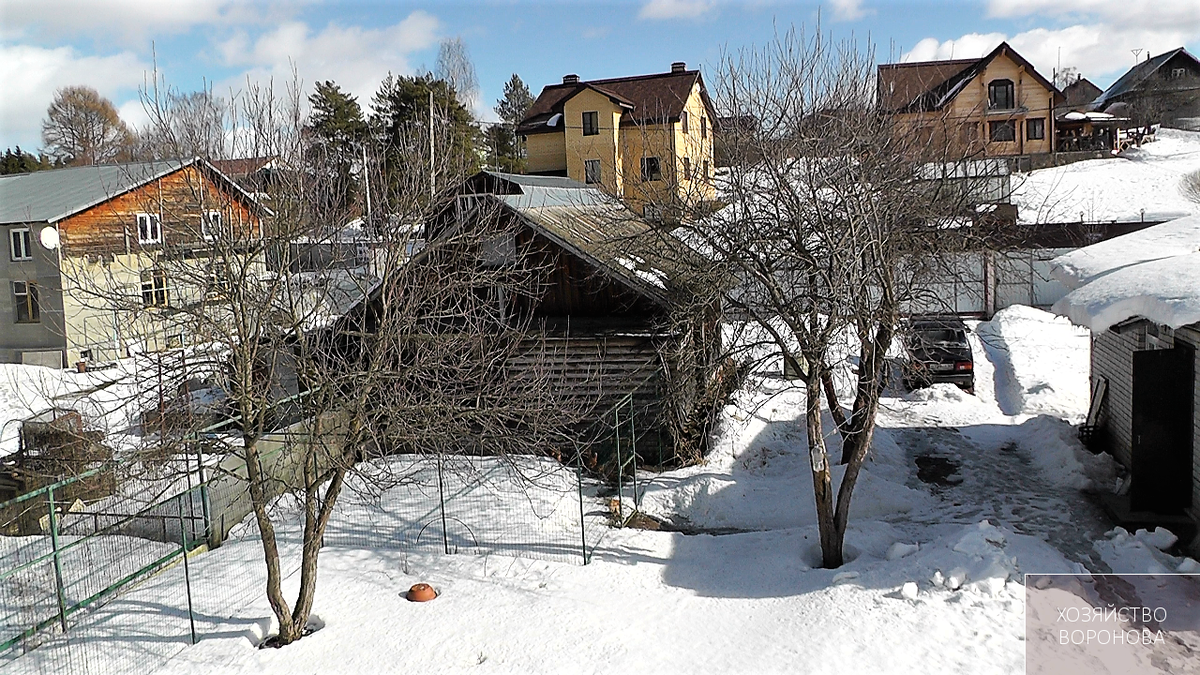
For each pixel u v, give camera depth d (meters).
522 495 14.52
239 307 9.45
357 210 13.84
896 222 11.87
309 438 11.27
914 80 31.44
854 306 10.59
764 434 17.69
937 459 16.41
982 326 27.05
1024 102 42.69
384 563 12.05
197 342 9.32
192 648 9.56
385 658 9.24
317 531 9.93
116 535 12.74
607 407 16.86
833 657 8.75
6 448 17.48
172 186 12.10
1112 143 54.41
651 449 16.61
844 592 10.23
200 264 10.41
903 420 18.89
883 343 11.45
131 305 9.73
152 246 10.63
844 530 11.62
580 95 39.56
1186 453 12.37
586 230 18.19
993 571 10.15
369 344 12.30
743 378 14.33
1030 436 17.23
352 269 14.35
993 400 20.39
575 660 9.10
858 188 11.75
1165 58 64.44
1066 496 14.06
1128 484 13.78
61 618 9.98
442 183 12.34
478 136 45.00
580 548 12.59
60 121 66.88
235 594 11.07
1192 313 10.14
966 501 14.12
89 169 31.31
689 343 14.42
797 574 11.21
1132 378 13.04
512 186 26.19
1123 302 11.95
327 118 38.12
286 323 10.14
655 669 8.84
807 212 11.80
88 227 25.91
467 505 14.23
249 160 10.95
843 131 12.86
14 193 28.86
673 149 15.70
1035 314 27.08
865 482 14.44
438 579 11.43
